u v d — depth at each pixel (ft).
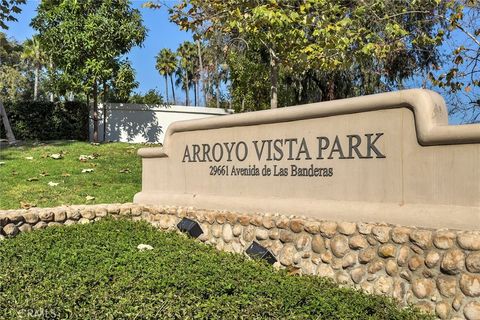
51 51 56.34
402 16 32.91
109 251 19.90
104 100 64.49
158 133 64.69
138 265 17.12
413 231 15.55
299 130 20.17
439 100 16.22
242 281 15.14
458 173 15.01
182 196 26.05
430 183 15.71
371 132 17.49
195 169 25.61
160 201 27.43
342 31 28.09
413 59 40.47
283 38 32.19
